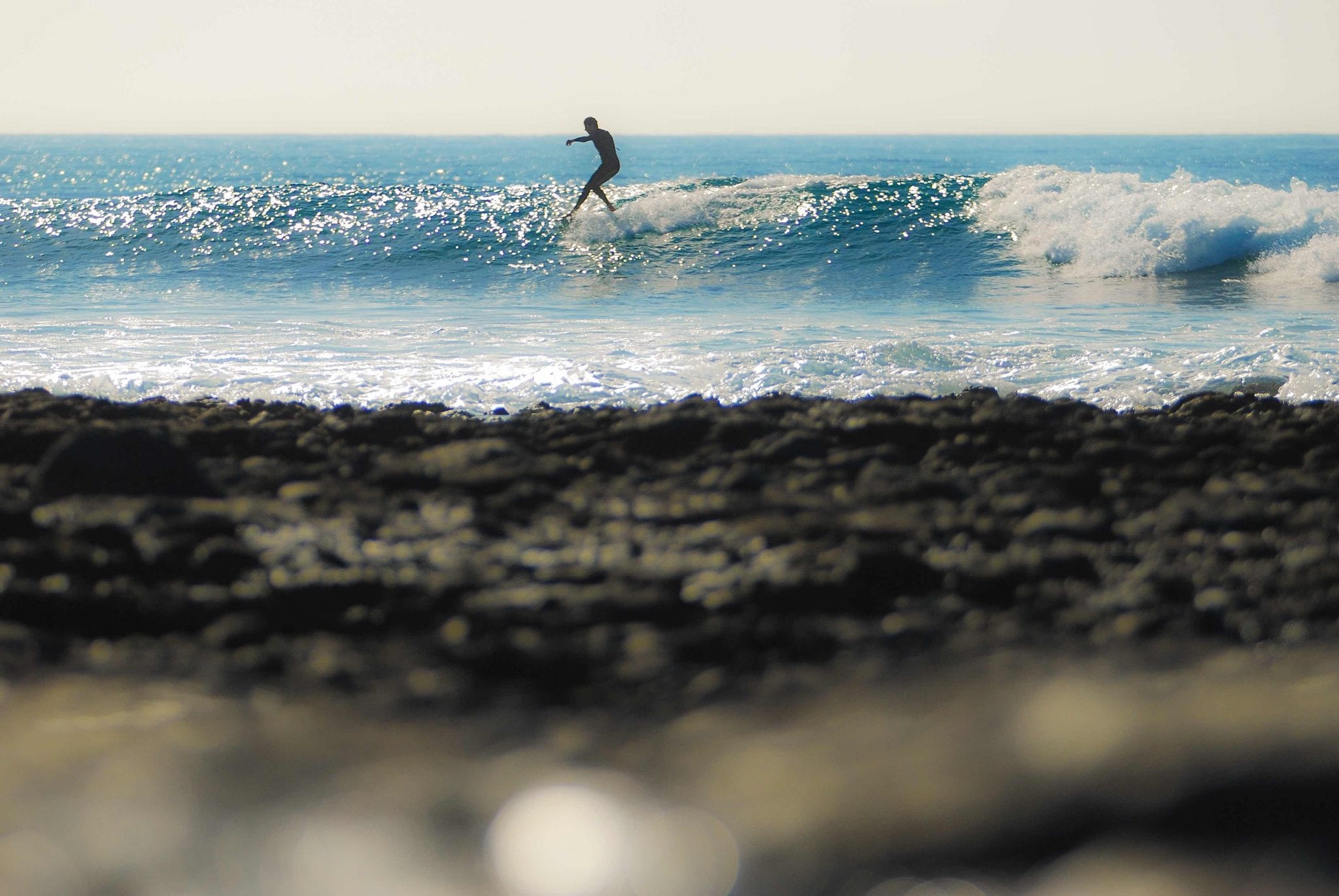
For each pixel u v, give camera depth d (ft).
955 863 17.97
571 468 68.74
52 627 41.93
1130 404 100.53
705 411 83.05
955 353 119.65
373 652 39.81
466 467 67.00
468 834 22.13
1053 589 47.96
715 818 21.61
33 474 61.87
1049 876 17.21
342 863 20.80
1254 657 39.70
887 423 79.56
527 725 32.91
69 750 27.76
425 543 52.85
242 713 32.65
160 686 35.53
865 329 142.92
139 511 53.62
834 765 23.65
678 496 62.49
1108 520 58.23
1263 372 111.14
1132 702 23.67
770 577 47.39
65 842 21.49
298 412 86.99
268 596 44.98
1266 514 59.26
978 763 21.26
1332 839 16.93
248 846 21.49
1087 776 19.57
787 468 70.03
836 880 18.33
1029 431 79.36
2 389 100.42
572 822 22.27
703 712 34.30
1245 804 17.92
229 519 54.13
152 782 24.88
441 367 114.11
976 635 42.83
